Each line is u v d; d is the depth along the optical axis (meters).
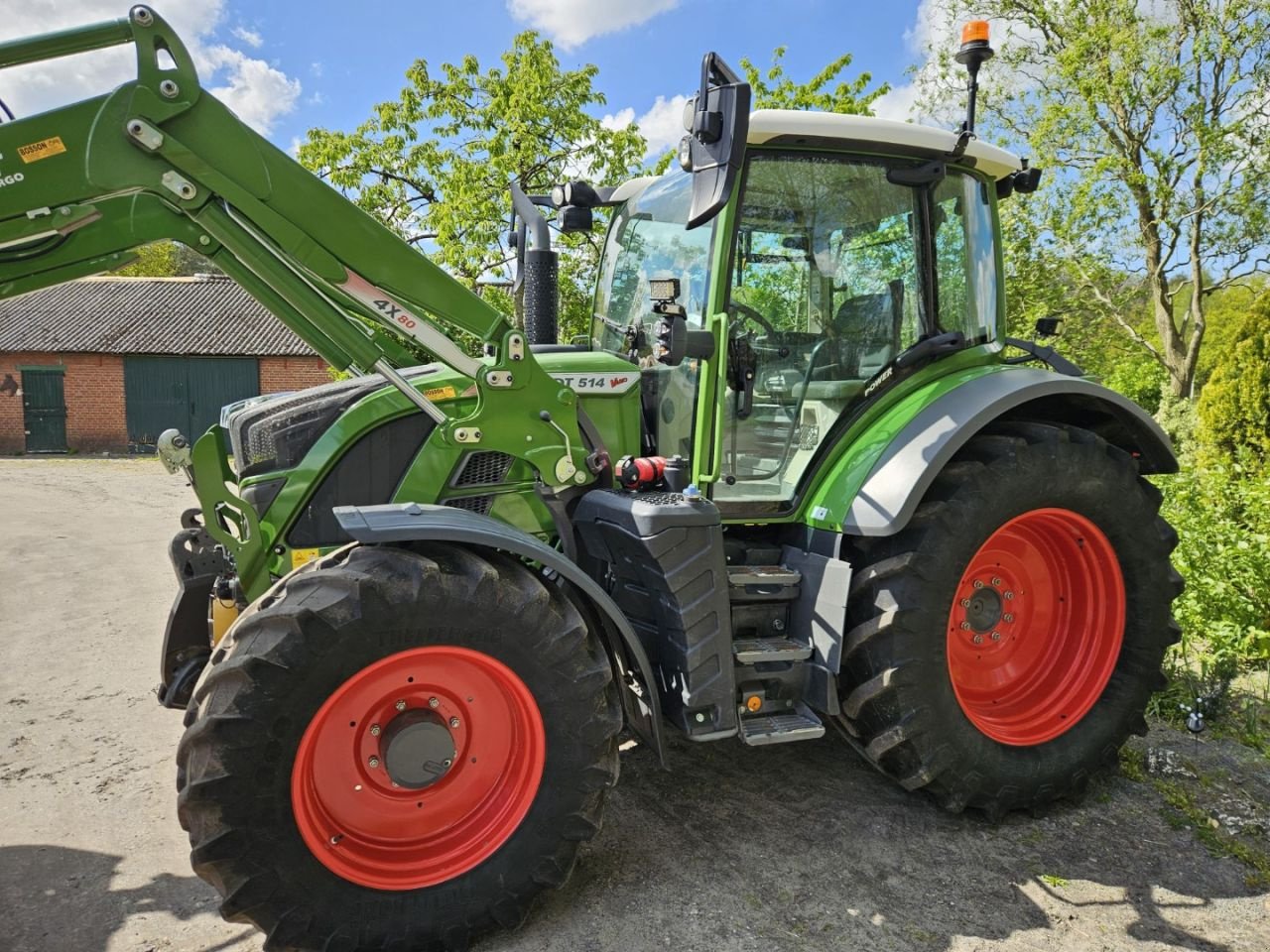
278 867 2.12
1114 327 13.74
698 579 2.57
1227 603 4.41
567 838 2.38
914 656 2.78
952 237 3.33
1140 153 12.18
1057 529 3.16
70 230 2.38
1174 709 3.80
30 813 3.02
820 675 2.84
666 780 3.26
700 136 2.30
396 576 2.21
